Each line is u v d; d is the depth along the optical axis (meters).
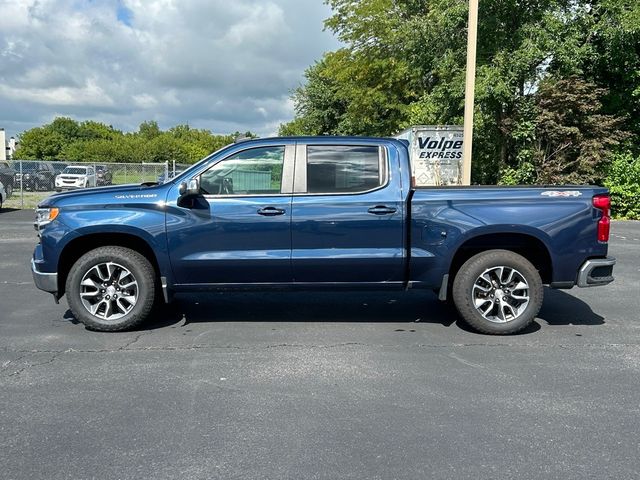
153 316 6.75
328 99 42.78
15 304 7.30
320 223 5.89
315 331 6.20
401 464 3.42
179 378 4.79
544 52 16.53
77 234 5.86
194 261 5.90
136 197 5.92
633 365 5.16
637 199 18.00
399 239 5.95
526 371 4.99
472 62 12.35
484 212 5.89
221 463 3.42
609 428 3.90
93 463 3.42
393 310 7.11
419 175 18.33
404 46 20.92
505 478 3.27
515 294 6.06
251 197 5.91
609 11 17.31
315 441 3.70
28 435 3.77
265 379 4.78
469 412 4.15
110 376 4.82
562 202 5.93
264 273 5.97
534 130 17.05
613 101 18.88
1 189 21.02
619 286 8.53
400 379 4.79
